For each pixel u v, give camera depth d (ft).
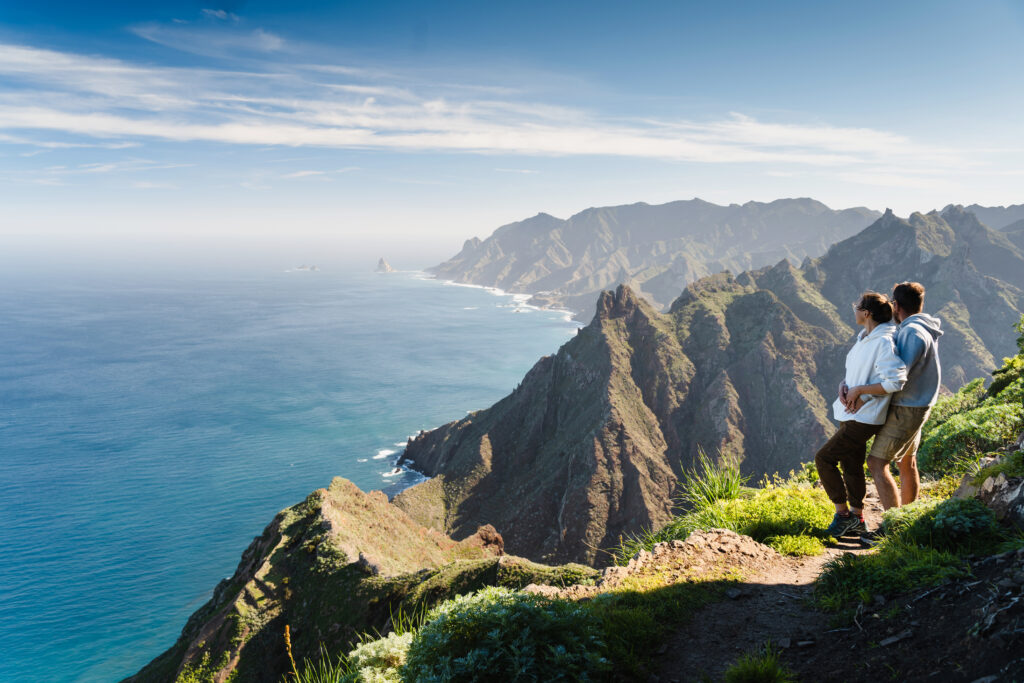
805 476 44.16
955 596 17.61
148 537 611.88
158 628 458.91
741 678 16.81
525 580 61.98
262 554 248.52
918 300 27.27
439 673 16.57
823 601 21.21
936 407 68.23
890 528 25.31
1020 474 21.84
